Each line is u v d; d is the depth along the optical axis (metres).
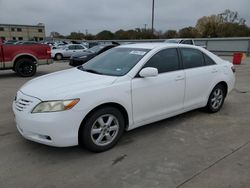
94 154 3.69
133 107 3.95
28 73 11.40
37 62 11.51
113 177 3.13
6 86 8.91
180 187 2.94
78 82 3.71
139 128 4.66
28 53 11.13
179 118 5.21
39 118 3.30
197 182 3.03
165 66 4.41
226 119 5.19
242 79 10.51
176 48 4.68
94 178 3.11
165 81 4.30
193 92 4.88
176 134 4.42
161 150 3.83
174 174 3.19
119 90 3.74
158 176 3.15
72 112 3.34
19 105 3.60
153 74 3.90
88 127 3.53
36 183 3.01
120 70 4.07
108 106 3.70
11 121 5.04
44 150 3.79
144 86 4.02
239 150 3.84
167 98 4.40
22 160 3.52
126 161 3.51
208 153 3.74
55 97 3.33
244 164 3.43
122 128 3.92
